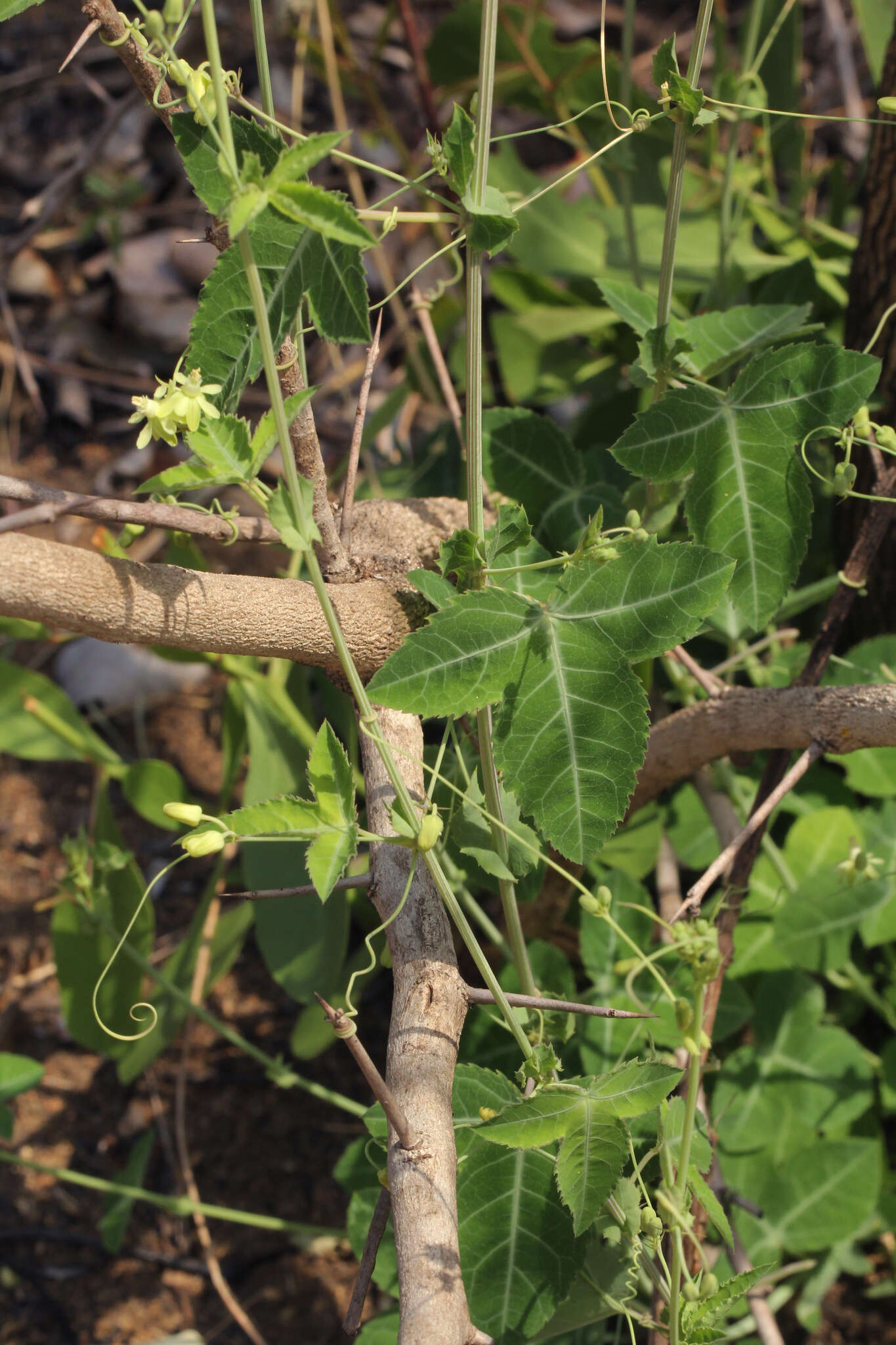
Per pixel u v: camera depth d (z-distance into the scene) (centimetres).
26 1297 116
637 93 127
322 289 81
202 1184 123
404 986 84
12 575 81
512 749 84
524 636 84
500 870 87
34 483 82
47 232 200
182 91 100
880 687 90
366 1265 83
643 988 103
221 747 161
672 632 83
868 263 106
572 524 101
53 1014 137
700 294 135
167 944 141
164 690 166
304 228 81
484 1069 89
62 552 81
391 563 89
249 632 85
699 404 89
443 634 83
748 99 107
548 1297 88
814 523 120
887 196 104
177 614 83
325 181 196
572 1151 83
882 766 110
